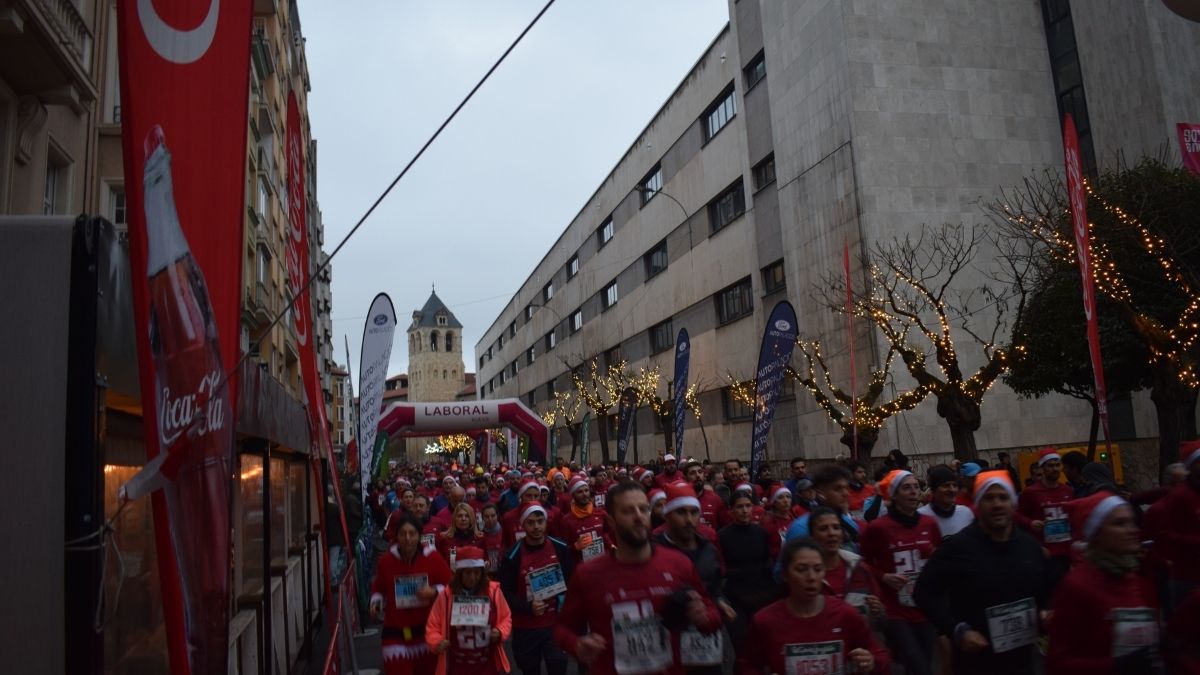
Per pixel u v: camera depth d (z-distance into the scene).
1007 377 20.66
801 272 26.08
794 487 11.86
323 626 14.07
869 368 22.50
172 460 3.07
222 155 3.62
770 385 14.88
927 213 23.27
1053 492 9.13
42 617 3.22
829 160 24.53
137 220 2.95
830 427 24.42
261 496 8.63
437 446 100.31
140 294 2.93
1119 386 19.20
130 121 2.96
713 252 33.28
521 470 22.34
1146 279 17.67
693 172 35.16
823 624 4.21
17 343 3.36
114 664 4.26
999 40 25.11
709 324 33.81
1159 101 22.55
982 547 4.79
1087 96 24.39
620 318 45.28
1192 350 16.47
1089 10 24.31
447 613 6.62
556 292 60.09
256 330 25.67
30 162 10.81
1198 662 3.88
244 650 7.06
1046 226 19.17
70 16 11.25
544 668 9.66
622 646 4.12
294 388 34.34
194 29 3.42
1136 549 4.09
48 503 3.28
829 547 5.71
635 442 34.50
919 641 6.44
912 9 24.39
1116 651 4.01
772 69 27.83
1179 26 23.27
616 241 45.88
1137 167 19.17
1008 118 24.62
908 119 23.73
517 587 7.37
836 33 24.17
